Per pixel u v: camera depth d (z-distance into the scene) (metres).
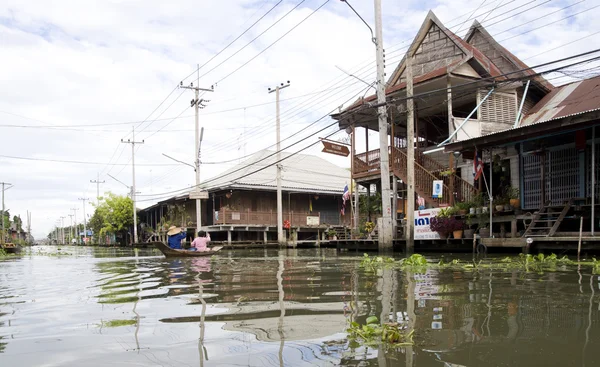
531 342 2.54
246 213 31.22
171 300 4.56
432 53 18.58
